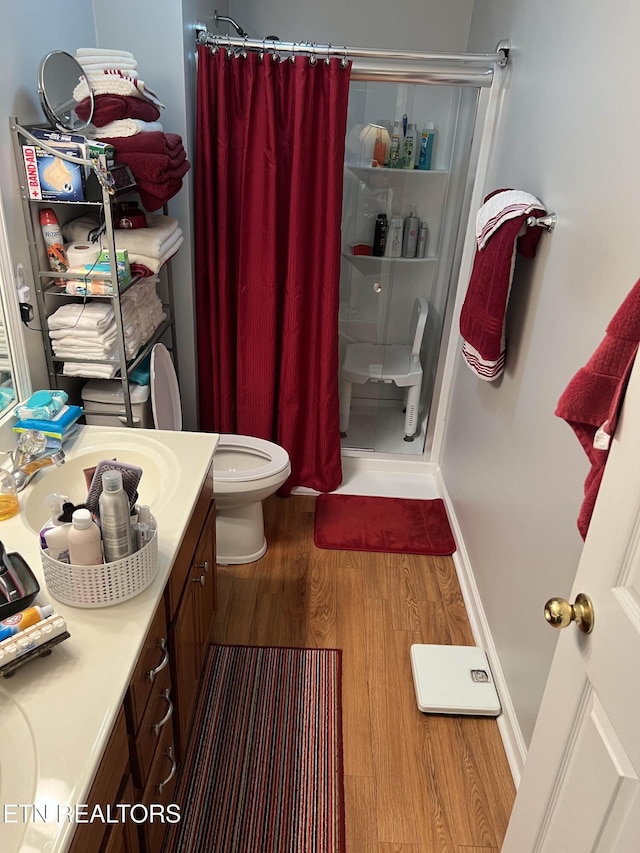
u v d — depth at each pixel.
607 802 0.87
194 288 2.54
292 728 1.82
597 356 0.96
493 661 1.99
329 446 2.89
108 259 1.78
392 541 2.67
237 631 2.16
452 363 2.93
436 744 1.80
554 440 1.56
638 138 1.21
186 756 1.72
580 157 1.50
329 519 2.80
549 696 1.12
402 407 3.35
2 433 1.58
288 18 2.79
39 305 1.81
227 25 2.79
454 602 2.37
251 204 2.41
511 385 1.96
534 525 1.68
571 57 1.60
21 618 0.98
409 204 2.88
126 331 1.93
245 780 1.66
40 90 1.66
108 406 2.04
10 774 0.83
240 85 2.27
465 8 2.75
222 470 2.38
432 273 3.06
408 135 2.76
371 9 2.76
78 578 1.07
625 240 1.24
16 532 1.30
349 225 2.90
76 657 1.01
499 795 1.67
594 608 0.95
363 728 1.83
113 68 1.80
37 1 1.70
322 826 1.56
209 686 1.94
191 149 2.34
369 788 1.67
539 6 1.88
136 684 1.07
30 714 0.91
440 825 1.58
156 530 1.19
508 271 1.79
